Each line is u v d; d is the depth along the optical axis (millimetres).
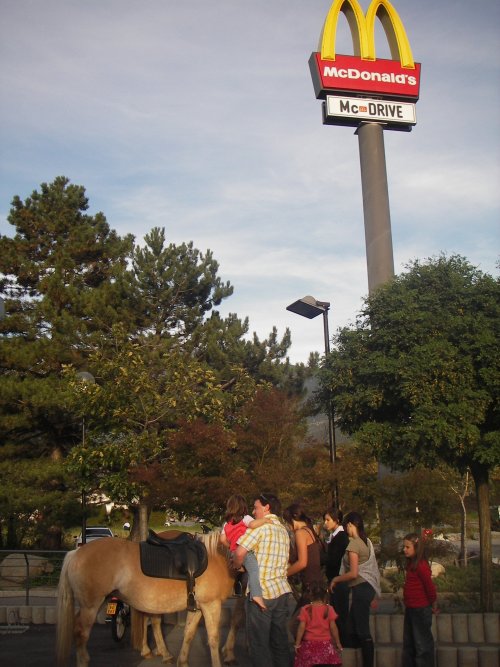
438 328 12891
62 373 23906
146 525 22375
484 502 12742
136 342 27672
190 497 15750
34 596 17188
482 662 9289
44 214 29344
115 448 21859
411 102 28391
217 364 28984
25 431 26172
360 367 13414
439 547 12781
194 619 9414
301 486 14812
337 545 10062
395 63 28234
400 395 12844
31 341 26359
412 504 12836
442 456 12984
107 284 27469
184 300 30422
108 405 22562
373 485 13750
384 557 12180
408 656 8633
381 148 27656
